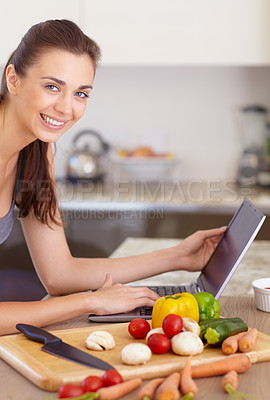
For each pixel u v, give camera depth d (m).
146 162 3.74
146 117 3.99
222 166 3.96
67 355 0.98
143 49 3.44
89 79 1.27
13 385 0.92
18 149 1.47
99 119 4.02
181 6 3.39
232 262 1.33
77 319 1.31
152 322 1.14
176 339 0.99
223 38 3.39
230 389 0.83
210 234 1.63
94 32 3.45
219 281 1.37
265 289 1.34
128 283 1.71
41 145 1.55
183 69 3.94
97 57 1.29
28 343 1.06
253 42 3.38
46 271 1.58
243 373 0.96
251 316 1.32
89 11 3.43
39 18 3.43
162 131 3.99
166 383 0.83
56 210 1.60
